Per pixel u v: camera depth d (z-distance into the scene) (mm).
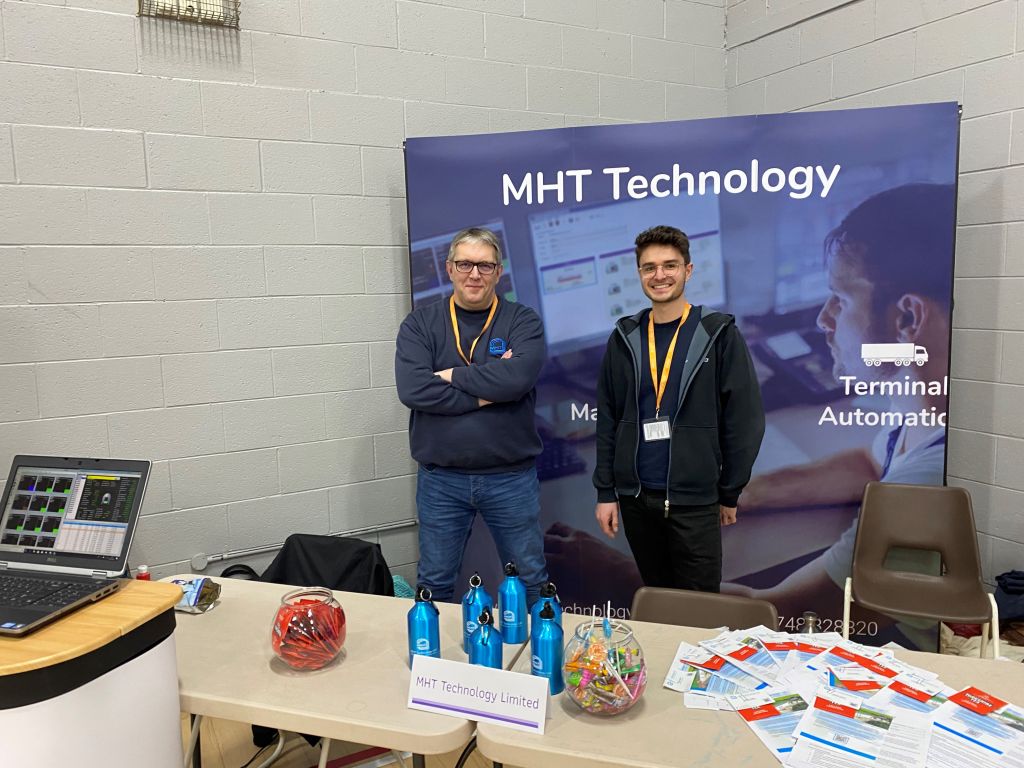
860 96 3148
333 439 3043
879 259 2605
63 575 1455
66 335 2553
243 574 2885
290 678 1456
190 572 2826
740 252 2703
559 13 3303
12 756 1147
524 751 1217
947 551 2502
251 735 2418
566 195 2797
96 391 2611
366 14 2916
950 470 3008
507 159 2816
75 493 1528
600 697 1266
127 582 1451
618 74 3471
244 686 1426
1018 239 2695
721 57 3740
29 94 2422
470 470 2490
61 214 2504
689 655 1515
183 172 2664
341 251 2975
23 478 1568
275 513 2961
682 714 1306
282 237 2857
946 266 2561
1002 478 2824
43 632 1234
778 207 2660
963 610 2312
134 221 2607
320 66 2855
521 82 3260
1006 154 2699
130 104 2561
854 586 2457
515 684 1271
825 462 2725
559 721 1288
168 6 2568
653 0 3518
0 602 1316
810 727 1250
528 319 2506
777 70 3484
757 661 1485
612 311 2812
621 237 2783
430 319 2523
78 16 2459
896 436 2662
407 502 3229
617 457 2512
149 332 2670
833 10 3213
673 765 1160
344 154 2938
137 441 2691
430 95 3078
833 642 1567
